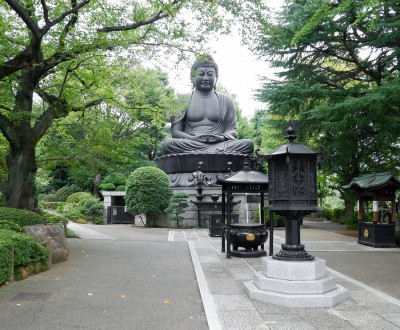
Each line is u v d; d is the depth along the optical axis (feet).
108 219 84.23
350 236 59.57
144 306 20.98
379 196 47.39
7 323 18.11
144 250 41.81
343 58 63.98
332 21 54.70
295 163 24.12
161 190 69.21
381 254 40.88
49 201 104.73
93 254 38.63
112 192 85.56
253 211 70.23
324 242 51.52
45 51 40.09
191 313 19.80
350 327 17.44
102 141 41.88
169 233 60.18
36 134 39.60
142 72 65.41
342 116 52.95
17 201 38.91
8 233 28.40
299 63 65.67
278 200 24.35
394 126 51.06
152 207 68.44
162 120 46.57
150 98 55.36
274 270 22.57
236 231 37.65
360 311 19.88
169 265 33.22
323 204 125.29
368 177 50.88
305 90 58.70
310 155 24.16
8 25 35.99
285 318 18.70
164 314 19.61
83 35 35.86
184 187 71.41
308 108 63.46
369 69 62.44
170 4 35.24
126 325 17.95
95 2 36.24
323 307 20.54
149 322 18.39
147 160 109.09
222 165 74.74
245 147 77.41
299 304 20.56
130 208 69.62
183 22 36.63
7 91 37.09
